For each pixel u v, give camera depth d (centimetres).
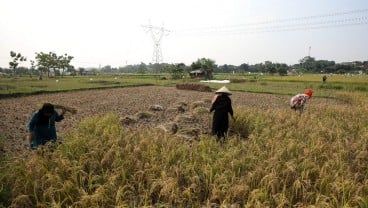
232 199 575
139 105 2134
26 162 681
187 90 3859
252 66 19000
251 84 5256
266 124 1159
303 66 17938
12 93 2727
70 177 609
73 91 3481
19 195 554
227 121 1045
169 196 576
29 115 1650
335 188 588
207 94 3191
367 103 2150
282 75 10044
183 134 1048
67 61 10500
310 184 626
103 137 886
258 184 627
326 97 3005
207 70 7656
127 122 1310
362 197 568
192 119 1359
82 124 1090
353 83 5244
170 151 765
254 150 819
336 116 1515
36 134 773
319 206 529
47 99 2536
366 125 1230
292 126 1130
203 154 748
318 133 1015
